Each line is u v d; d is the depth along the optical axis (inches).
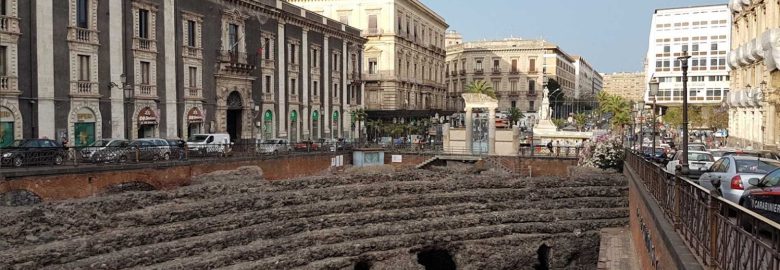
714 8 4293.8
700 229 458.6
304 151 2260.1
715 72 4311.0
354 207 1247.5
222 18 2369.6
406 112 3727.9
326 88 3223.4
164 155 1523.1
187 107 2176.4
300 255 1034.1
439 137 3764.8
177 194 1110.4
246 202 1138.7
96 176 1257.4
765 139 1862.7
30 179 1120.8
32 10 1631.4
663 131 3981.3
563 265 1290.6
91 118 1801.2
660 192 700.7
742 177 813.2
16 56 1585.9
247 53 2522.1
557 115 5502.0
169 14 2087.8
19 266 769.6
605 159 1717.5
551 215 1348.4
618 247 1104.8
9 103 1569.9
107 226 944.3
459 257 1230.9
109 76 1857.8
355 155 2534.5
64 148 1262.3
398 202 1299.2
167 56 2080.5
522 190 1421.0
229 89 2402.8
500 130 2571.4
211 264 927.0
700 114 4057.6
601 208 1408.7
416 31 4323.3
